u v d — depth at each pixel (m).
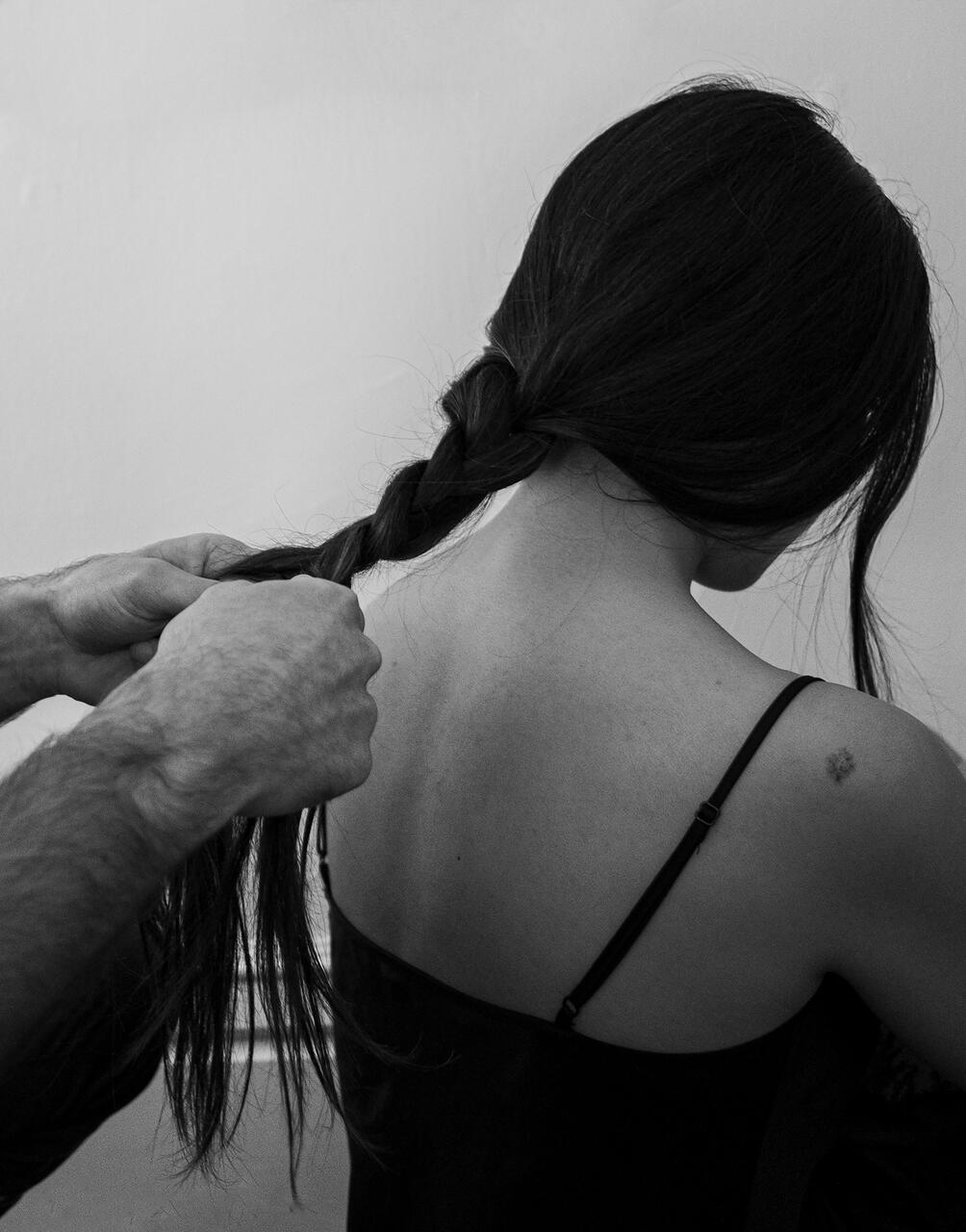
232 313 1.26
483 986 0.56
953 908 0.52
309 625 0.48
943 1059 0.56
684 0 1.13
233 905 0.62
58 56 1.23
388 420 1.26
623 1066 0.54
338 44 1.20
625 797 0.52
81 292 1.27
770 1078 0.54
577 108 1.17
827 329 0.55
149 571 0.63
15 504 1.31
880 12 1.10
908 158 1.11
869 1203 0.63
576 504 0.57
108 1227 1.26
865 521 0.71
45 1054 0.66
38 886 0.43
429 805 0.58
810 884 0.51
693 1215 0.55
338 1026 0.67
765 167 0.55
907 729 0.52
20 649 0.66
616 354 0.54
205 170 1.24
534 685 0.55
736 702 0.52
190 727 0.45
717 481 0.55
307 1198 1.24
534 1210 0.56
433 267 1.22
